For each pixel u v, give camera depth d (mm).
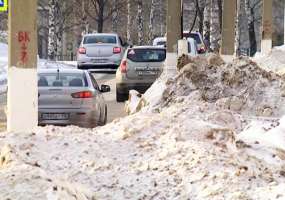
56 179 16062
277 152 23219
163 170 19328
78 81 40625
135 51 59531
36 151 20438
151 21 149000
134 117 23688
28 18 27609
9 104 27875
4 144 20609
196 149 20266
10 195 14695
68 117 38906
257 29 174375
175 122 22938
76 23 162375
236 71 39094
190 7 171875
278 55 60094
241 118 32219
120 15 179625
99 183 18641
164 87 39906
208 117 31547
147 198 17891
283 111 36594
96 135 22188
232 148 21656
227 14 54531
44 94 38875
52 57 112562
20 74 27750
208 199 17547
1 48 111750
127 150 20844
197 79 39562
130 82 58875
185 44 55094
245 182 18359
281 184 18344
